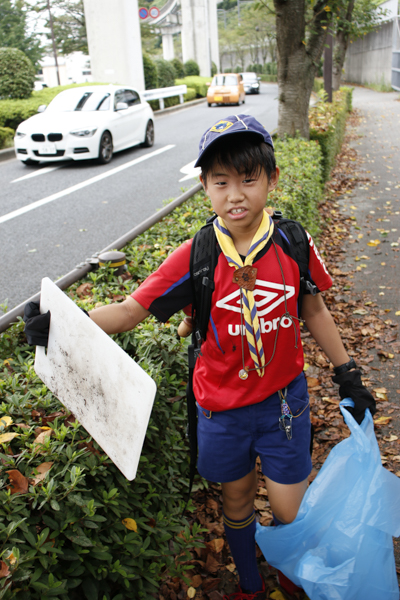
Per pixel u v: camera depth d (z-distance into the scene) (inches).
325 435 118.6
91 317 60.3
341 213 293.9
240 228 57.8
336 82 794.2
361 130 635.5
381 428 119.1
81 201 303.9
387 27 1249.4
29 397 78.0
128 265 137.1
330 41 605.0
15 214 281.7
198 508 96.0
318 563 60.3
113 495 63.9
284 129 341.7
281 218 62.1
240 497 70.8
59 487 60.4
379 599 59.9
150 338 93.0
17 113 560.1
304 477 66.5
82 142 395.2
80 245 228.5
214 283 58.7
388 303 181.8
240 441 64.7
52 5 1423.5
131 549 66.1
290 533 63.1
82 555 61.4
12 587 52.4
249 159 52.9
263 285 58.1
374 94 1164.5
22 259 213.3
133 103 473.4
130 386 49.5
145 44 1446.9
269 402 62.9
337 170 411.5
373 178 377.4
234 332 59.4
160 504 81.3
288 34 319.3
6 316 98.5
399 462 108.0
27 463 62.2
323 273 63.2
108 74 774.5
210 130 54.2
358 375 68.3
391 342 156.3
